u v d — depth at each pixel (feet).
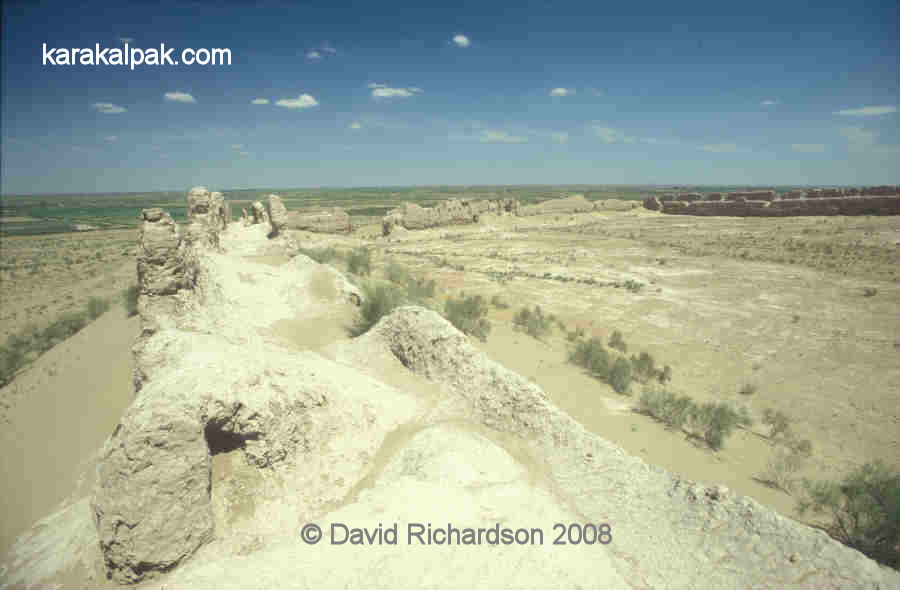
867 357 77.00
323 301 70.18
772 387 67.31
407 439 33.53
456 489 27.66
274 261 102.01
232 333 52.08
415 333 45.24
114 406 47.60
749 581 22.43
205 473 24.80
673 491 28.86
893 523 31.78
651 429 51.75
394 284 104.88
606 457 32.68
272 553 23.47
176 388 25.91
